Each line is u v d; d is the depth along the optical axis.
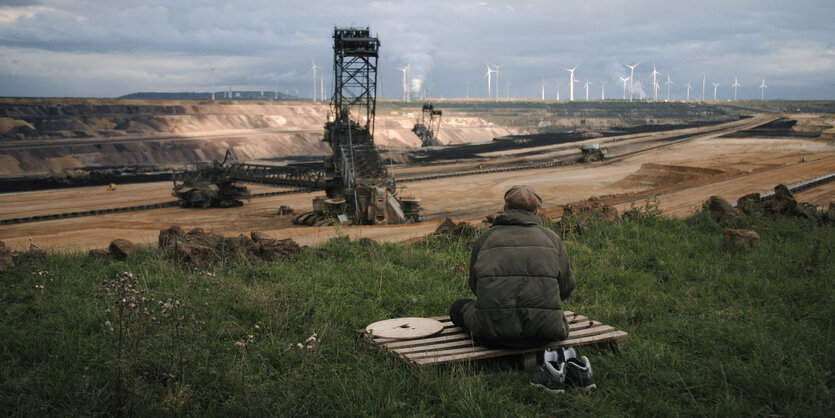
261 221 60.91
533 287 4.98
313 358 4.86
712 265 9.43
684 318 6.55
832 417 4.07
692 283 8.45
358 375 4.86
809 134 127.75
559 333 5.06
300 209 71.12
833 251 9.88
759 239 10.83
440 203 69.19
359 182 50.00
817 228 12.98
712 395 4.56
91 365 5.02
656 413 4.31
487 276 5.08
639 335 6.03
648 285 8.23
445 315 6.93
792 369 4.95
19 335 5.67
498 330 4.98
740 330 5.91
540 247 5.12
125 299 4.95
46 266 9.37
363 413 4.21
